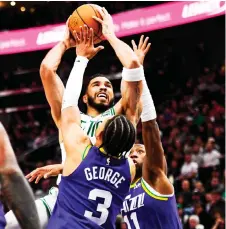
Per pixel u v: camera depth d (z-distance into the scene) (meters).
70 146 3.62
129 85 4.03
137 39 18.08
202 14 13.22
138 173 4.41
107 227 3.54
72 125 3.72
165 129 14.81
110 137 3.51
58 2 18.50
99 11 4.05
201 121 14.84
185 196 10.41
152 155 4.21
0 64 19.97
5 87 20.94
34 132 18.42
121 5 17.91
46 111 20.25
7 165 2.76
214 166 11.95
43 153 16.91
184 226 9.46
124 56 3.95
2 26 19.03
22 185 2.76
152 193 4.27
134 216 4.36
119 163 3.59
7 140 2.80
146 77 19.20
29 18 18.88
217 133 13.68
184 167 12.29
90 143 3.64
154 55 19.58
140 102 4.17
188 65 18.95
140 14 14.34
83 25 3.96
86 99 4.63
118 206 3.61
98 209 3.50
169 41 19.17
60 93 4.01
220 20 17.58
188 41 18.89
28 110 20.41
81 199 3.50
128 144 3.54
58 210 3.54
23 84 20.89
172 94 18.16
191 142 13.41
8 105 20.77
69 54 19.05
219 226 9.12
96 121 4.28
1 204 3.05
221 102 16.09
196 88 16.83
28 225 2.71
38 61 19.91
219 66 18.06
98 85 4.56
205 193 10.48
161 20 13.96
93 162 3.54
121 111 4.26
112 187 3.56
